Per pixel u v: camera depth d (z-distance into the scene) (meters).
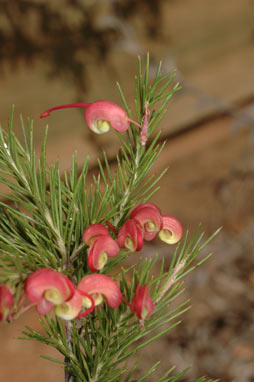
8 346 0.85
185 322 0.89
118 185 0.26
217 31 0.92
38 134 0.77
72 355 0.25
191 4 0.87
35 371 0.83
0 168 0.26
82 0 0.73
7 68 0.71
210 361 0.84
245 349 0.86
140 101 0.26
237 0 0.92
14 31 0.69
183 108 0.97
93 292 0.23
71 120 0.80
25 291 0.22
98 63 0.79
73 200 0.25
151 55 0.85
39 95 0.75
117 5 0.77
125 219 0.26
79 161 0.83
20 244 0.25
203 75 0.95
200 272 0.97
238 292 0.95
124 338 0.25
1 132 0.26
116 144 0.86
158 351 0.83
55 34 0.73
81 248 0.25
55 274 0.22
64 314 0.22
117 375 0.25
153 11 0.82
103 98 0.83
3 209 0.26
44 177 0.25
